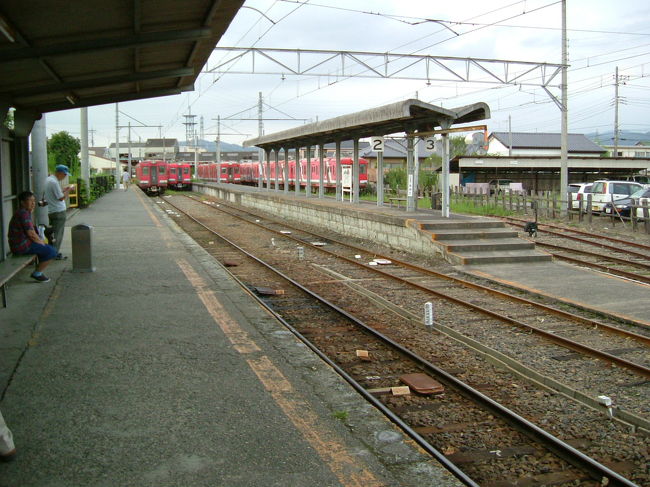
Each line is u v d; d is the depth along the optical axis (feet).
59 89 32.48
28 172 41.22
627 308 31.32
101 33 24.61
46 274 36.32
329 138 84.17
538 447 16.51
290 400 17.04
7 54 24.27
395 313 31.78
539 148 208.54
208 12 23.85
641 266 45.70
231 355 21.08
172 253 46.26
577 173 144.15
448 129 53.52
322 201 83.71
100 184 137.69
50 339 22.68
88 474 12.72
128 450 13.84
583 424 18.06
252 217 97.04
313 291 37.73
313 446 14.23
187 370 19.43
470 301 34.40
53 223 41.83
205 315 26.73
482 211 92.07
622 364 22.94
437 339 26.99
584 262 47.16
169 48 28.81
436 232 49.67
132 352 21.24
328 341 26.68
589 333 27.71
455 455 15.99
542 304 32.76
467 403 19.65
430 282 40.06
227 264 47.57
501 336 27.27
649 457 15.94
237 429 15.08
